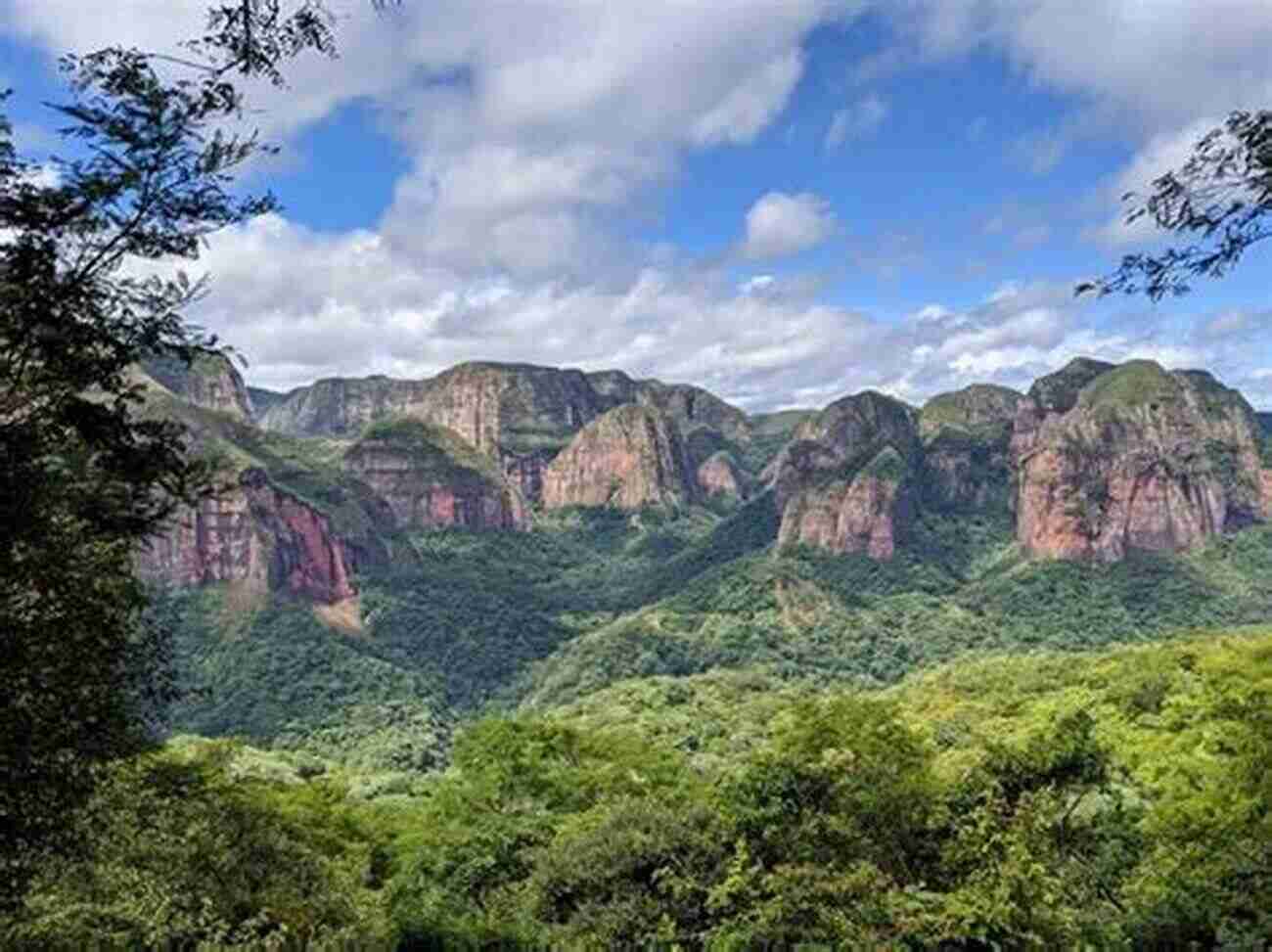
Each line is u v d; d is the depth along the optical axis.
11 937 16.53
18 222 8.49
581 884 29.22
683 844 28.48
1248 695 36.38
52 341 8.62
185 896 24.09
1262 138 6.82
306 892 30.88
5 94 8.56
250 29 8.41
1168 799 36.66
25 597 9.91
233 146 9.16
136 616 11.74
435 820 47.38
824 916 23.30
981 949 23.14
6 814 10.38
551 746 55.00
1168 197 7.11
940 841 27.31
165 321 9.43
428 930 30.03
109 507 9.66
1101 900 27.31
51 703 10.23
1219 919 21.33
